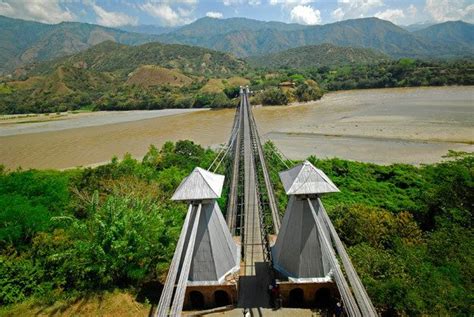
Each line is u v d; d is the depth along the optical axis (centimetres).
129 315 2188
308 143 8212
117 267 2362
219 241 2216
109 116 16150
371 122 9844
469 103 11556
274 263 2339
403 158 6669
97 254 2303
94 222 2555
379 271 2238
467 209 3228
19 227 2848
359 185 5059
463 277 2128
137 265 2416
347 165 5712
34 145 9906
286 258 2234
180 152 6762
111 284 2442
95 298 2320
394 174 5378
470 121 8856
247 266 2556
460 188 3462
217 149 7775
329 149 7600
